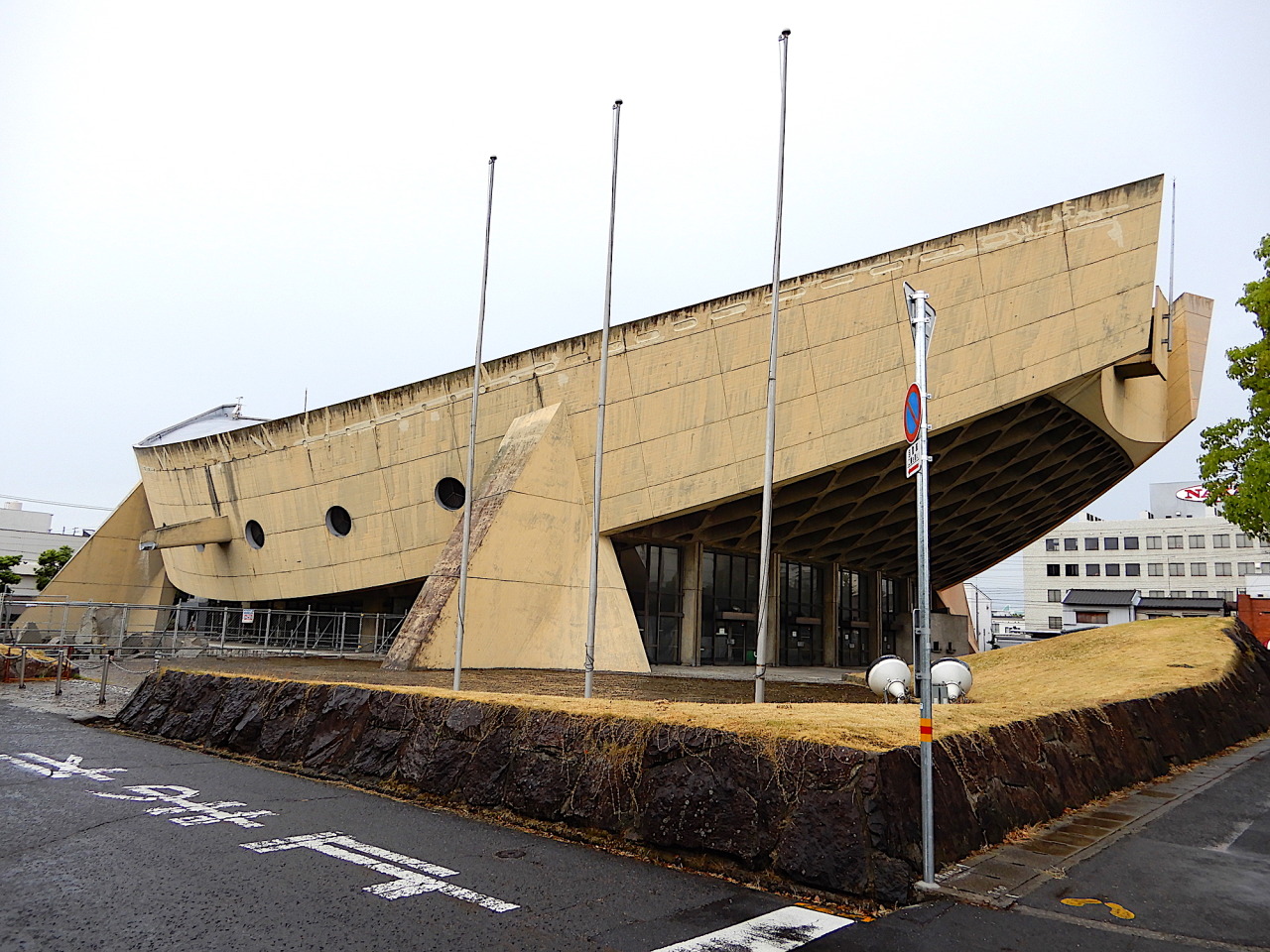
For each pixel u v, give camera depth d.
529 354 28.00
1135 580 84.00
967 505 35.59
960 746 7.87
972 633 67.00
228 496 36.44
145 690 15.33
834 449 24.72
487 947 5.17
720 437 25.52
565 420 26.72
